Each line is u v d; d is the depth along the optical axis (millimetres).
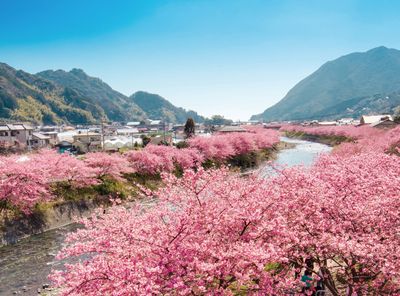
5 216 24734
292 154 74812
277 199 9258
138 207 11453
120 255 7836
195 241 8258
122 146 70875
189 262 7324
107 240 8156
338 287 10703
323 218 9492
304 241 8273
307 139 135875
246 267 7445
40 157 34312
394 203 9609
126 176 39156
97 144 81938
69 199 30531
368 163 16344
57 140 104812
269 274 7562
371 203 9594
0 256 20875
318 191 9984
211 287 7734
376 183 11836
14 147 71125
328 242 8320
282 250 7777
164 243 7711
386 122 86250
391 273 7621
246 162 58625
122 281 6512
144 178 40344
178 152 47062
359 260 8195
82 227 26938
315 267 11219
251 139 64812
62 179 32594
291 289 8398
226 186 10078
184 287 6844
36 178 27969
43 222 26453
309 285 9008
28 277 17766
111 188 34844
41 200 28156
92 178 34188
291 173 11555
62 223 27719
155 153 45094
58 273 8062
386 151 38406
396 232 9109
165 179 9625
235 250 7703
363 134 78188
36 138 91062
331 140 105500
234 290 9258
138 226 8781
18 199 25781
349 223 9125
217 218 8430
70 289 6926
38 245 22766
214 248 7918
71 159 34562
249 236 8500
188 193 9492
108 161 36250
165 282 7066
